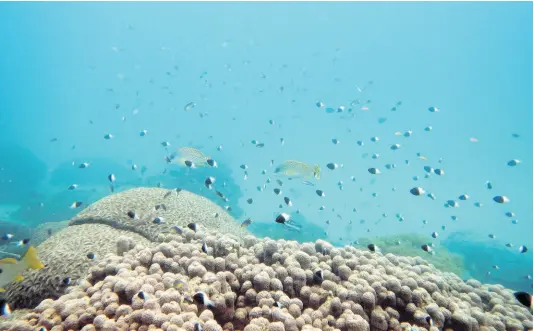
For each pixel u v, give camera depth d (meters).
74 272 1.32
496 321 1.11
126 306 0.90
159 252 1.15
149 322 0.83
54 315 0.90
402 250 2.73
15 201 5.62
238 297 1.05
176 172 4.77
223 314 1.00
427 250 1.60
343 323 0.93
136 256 1.16
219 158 5.32
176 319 0.83
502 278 3.03
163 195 1.99
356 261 1.18
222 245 1.20
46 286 1.28
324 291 1.07
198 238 1.31
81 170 6.70
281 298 1.00
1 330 0.85
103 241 1.50
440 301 1.09
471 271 3.14
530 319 1.15
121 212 1.75
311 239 3.44
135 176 6.54
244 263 1.13
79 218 1.74
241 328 1.00
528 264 3.30
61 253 1.41
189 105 3.09
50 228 2.83
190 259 1.11
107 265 1.11
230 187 4.65
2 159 6.30
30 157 6.72
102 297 0.95
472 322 1.06
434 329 0.99
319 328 0.95
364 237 3.08
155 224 1.70
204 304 0.93
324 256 1.23
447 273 1.40
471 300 1.21
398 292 1.06
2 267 1.07
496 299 1.22
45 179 7.01
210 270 1.11
